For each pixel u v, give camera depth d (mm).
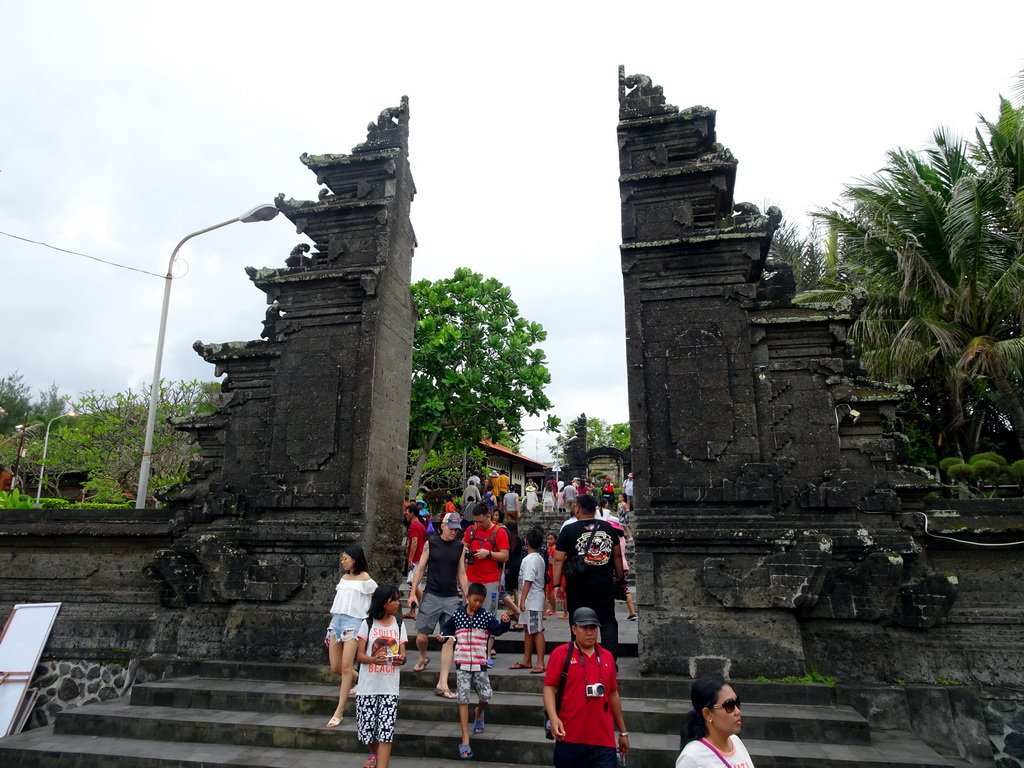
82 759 7277
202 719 7746
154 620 10188
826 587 7996
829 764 6293
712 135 9883
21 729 9906
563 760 4715
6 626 10547
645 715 7070
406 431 11383
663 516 8523
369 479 9852
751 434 8586
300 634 9148
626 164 9891
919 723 7484
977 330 15430
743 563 8195
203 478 10680
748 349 8875
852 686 7598
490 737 6848
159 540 10719
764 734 6922
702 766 3584
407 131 11594
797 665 7676
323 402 10180
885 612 7789
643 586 8289
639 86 10125
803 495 8422
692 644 7941
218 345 10891
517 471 49281
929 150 17234
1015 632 7910
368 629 6277
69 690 10227
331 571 9438
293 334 10617
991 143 17469
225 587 9461
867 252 17141
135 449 21641
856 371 9055
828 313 8898
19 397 42656
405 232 11664
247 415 10625
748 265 9070
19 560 11219
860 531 8133
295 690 8305
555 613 12930
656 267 9328
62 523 11148
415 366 23578
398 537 10867
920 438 17641
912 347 15305
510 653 9578
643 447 8789
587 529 7145
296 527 9727
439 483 33906
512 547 12406
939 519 8367
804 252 24422
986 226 15023
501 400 23609
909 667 7887
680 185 9508
